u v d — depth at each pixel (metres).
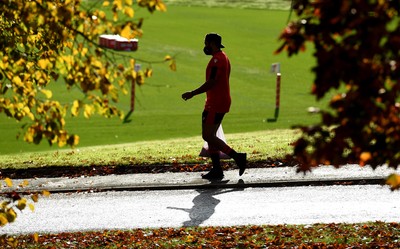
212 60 31.09
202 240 25.05
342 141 13.59
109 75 16.16
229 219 27.88
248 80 95.94
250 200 30.50
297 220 27.56
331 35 13.62
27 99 16.77
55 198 32.12
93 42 15.95
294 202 30.03
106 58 16.12
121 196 31.92
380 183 32.50
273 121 72.06
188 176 34.28
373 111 13.16
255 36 132.00
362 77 12.84
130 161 37.62
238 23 146.88
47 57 17.23
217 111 31.58
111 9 15.83
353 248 23.53
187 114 75.75
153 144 46.94
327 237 25.03
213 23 145.88
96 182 34.19
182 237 25.55
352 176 33.03
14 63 16.81
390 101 13.27
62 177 36.06
